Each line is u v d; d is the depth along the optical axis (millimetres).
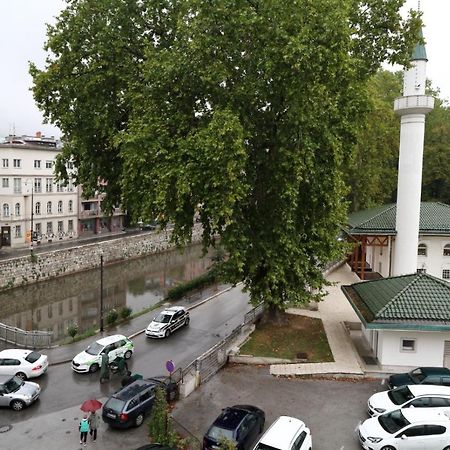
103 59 26875
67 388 23594
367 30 27141
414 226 34594
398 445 16125
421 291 23875
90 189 29875
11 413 20734
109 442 18062
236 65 22875
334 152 22797
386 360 22984
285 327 28906
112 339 27594
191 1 22406
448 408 17672
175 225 23406
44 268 51875
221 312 37812
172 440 16984
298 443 15492
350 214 48938
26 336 30297
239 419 17047
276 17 21281
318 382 22406
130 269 61656
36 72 28562
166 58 23328
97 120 26844
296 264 24469
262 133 24109
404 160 34438
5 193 59469
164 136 22453
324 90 21312
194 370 22516
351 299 26703
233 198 20766
